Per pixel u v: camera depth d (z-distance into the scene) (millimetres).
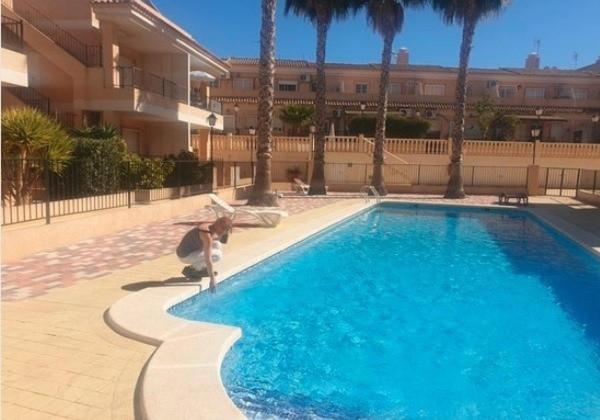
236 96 40781
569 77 41438
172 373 4281
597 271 10391
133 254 9375
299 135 36562
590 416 4480
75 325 5516
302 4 24391
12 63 13344
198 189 18500
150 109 19953
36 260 8734
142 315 5820
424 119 36781
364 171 29359
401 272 10031
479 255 11945
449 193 24734
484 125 37250
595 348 6145
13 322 5574
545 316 7395
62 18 19859
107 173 13531
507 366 5570
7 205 10422
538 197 26359
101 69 18656
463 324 6949
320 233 13914
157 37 20906
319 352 5793
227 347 5145
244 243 10961
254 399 4613
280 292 8312
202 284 7348
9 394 3904
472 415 4465
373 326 6762
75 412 3660
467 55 24094
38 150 11391
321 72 24109
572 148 30125
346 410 4469
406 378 5172
